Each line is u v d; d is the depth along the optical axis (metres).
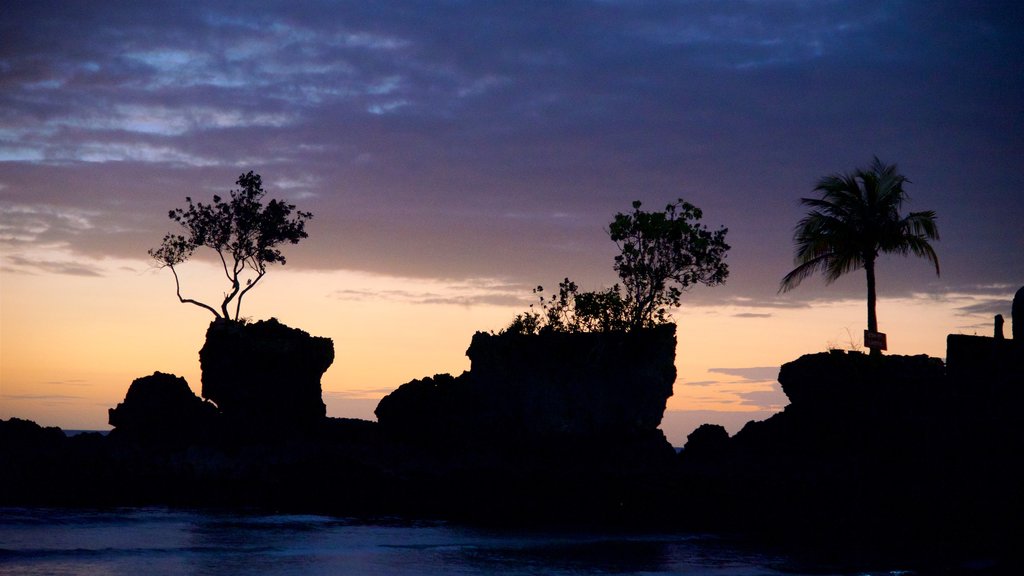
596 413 55.66
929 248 52.88
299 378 57.78
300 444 56.59
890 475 48.66
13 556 40.84
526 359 56.50
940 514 45.88
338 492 54.88
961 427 48.69
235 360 56.59
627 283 58.16
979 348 50.78
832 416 52.69
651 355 55.97
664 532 50.09
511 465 55.06
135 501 54.88
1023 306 49.75
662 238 57.59
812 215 53.78
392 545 45.19
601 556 43.22
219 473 55.25
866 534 46.88
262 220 58.44
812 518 48.31
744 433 56.72
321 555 42.59
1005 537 44.06
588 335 56.09
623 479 53.31
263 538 46.38
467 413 57.34
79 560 40.41
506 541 46.72
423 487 54.91
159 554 41.94
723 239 57.94
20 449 55.56
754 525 49.41
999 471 46.16
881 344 52.22
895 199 53.22
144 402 56.97
